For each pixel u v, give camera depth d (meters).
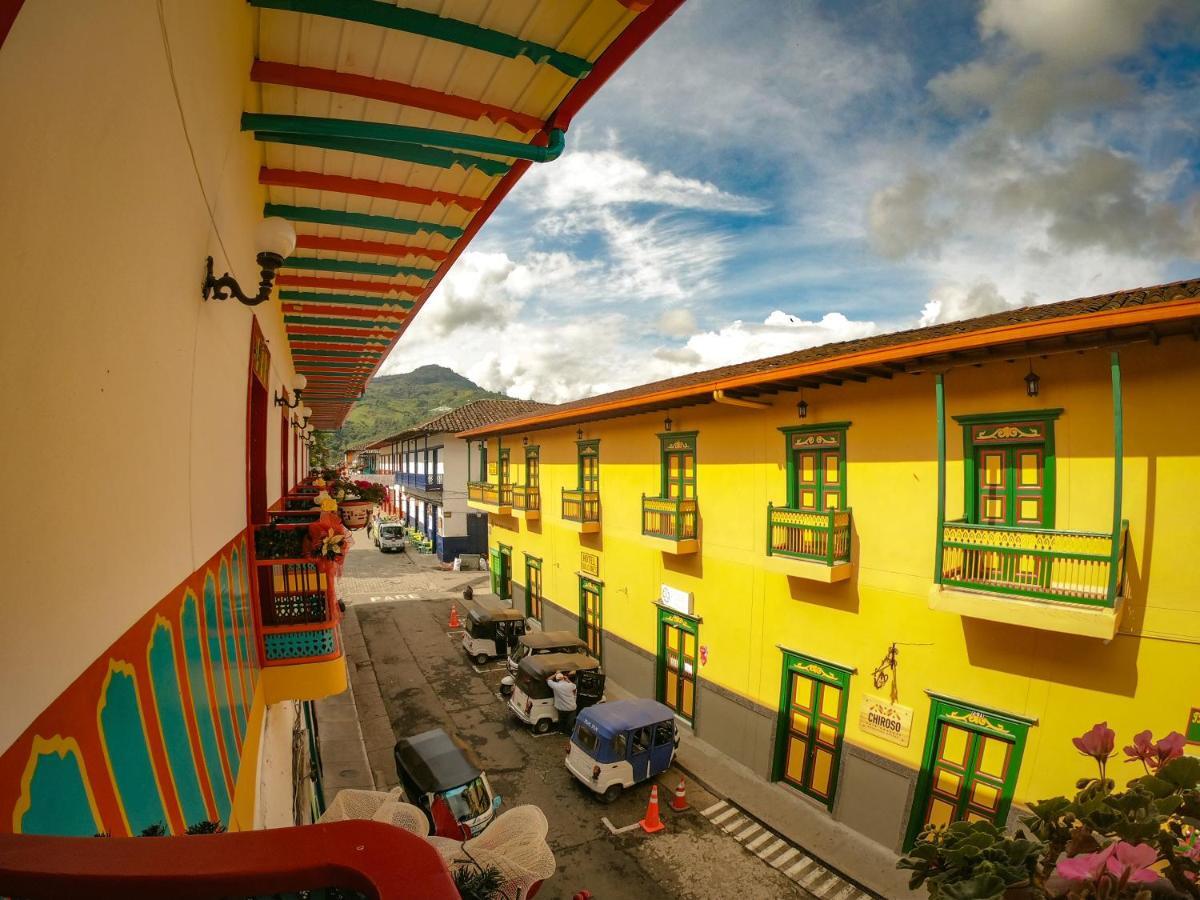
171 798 2.44
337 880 0.76
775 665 10.62
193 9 2.55
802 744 10.23
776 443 10.70
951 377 8.23
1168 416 6.53
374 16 3.18
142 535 2.35
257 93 3.89
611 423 15.48
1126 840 1.41
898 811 8.69
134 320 2.16
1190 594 6.39
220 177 3.39
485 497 23.48
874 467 9.16
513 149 4.18
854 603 9.38
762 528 10.95
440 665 16.75
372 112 4.04
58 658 1.60
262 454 6.22
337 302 8.26
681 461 13.05
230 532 4.43
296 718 9.09
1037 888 1.43
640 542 14.28
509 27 3.24
